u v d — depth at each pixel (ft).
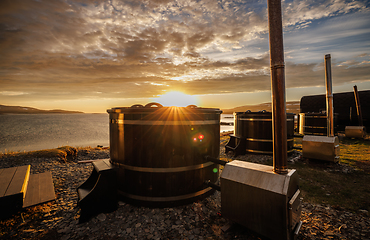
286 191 8.63
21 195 11.86
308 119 47.85
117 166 14.29
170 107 13.32
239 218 10.34
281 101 8.99
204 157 14.53
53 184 17.03
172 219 12.07
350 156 27.81
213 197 15.11
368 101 58.49
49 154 27.43
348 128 45.03
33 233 10.66
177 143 13.30
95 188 12.37
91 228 11.24
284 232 8.71
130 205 13.82
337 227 11.12
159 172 13.23
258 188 9.50
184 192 13.60
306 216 12.39
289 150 28.76
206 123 14.66
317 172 21.03
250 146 30.01
